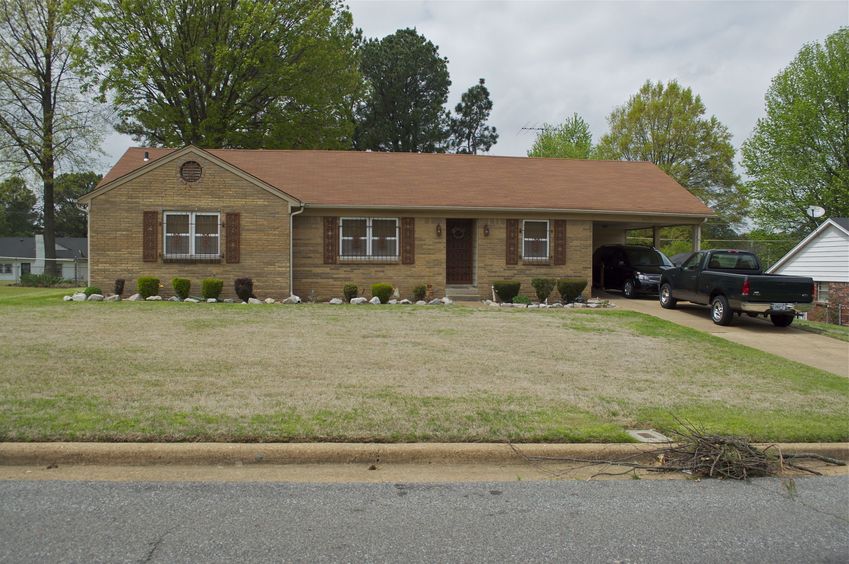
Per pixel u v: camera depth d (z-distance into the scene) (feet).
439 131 150.41
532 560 12.50
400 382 26.68
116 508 14.55
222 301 57.47
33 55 107.86
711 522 14.74
